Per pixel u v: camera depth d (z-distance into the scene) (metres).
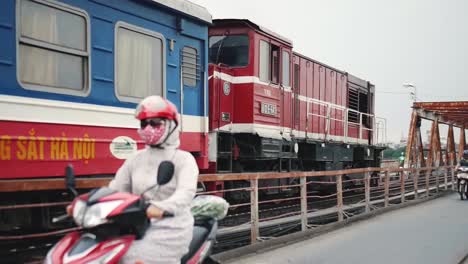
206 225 4.73
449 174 25.11
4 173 6.17
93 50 7.52
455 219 13.15
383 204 16.25
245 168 13.22
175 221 3.94
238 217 11.13
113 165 7.73
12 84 6.33
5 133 6.21
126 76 8.12
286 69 14.37
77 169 7.10
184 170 4.03
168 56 9.10
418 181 20.48
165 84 8.98
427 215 14.05
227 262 7.64
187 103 9.61
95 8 7.57
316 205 15.05
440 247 9.18
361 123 20.45
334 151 17.73
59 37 7.00
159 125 4.00
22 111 6.44
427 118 30.12
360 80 21.30
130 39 8.26
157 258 3.81
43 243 7.11
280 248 8.88
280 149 13.70
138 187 4.07
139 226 3.69
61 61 7.04
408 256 8.37
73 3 7.20
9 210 6.72
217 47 13.12
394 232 10.87
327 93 17.61
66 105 7.03
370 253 8.55
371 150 21.59
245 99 12.64
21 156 6.36
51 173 6.73
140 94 8.40
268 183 13.54
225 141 12.51
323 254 8.43
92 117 7.43
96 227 3.51
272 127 13.45
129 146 8.03
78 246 3.54
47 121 6.74
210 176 7.73
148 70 8.62
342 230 11.11
